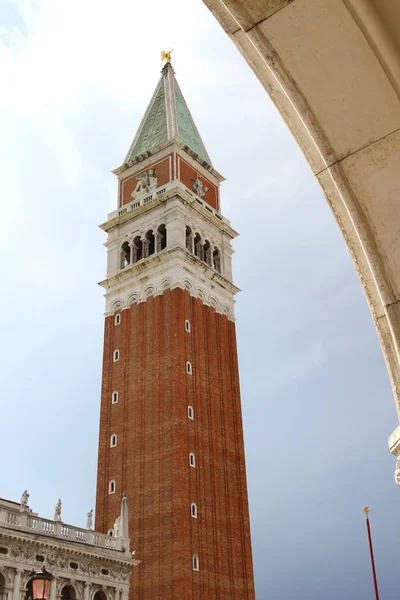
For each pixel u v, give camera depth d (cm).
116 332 10800
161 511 8812
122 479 9444
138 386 9988
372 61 632
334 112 653
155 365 9950
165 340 10050
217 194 12675
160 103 13062
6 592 5641
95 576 6650
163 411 9512
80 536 6794
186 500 8744
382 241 646
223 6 667
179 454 9012
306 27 636
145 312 10550
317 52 642
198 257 11294
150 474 9188
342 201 676
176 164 11738
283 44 648
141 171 12150
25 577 5866
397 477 668
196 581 8388
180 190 11094
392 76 633
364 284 678
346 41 631
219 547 9012
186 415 9438
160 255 10675
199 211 11525
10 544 5828
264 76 693
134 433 9650
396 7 615
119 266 11362
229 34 687
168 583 8288
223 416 10281
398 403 645
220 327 11050
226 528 9381
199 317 10588
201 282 10944
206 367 10331
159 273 10662
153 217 11319
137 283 10875
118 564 7000
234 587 9000
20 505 6341
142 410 9762
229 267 11988
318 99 655
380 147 645
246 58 696
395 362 650
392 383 653
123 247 11588
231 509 9594
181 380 9625
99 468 9775
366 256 655
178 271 10425
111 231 11825
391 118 641
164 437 9306
